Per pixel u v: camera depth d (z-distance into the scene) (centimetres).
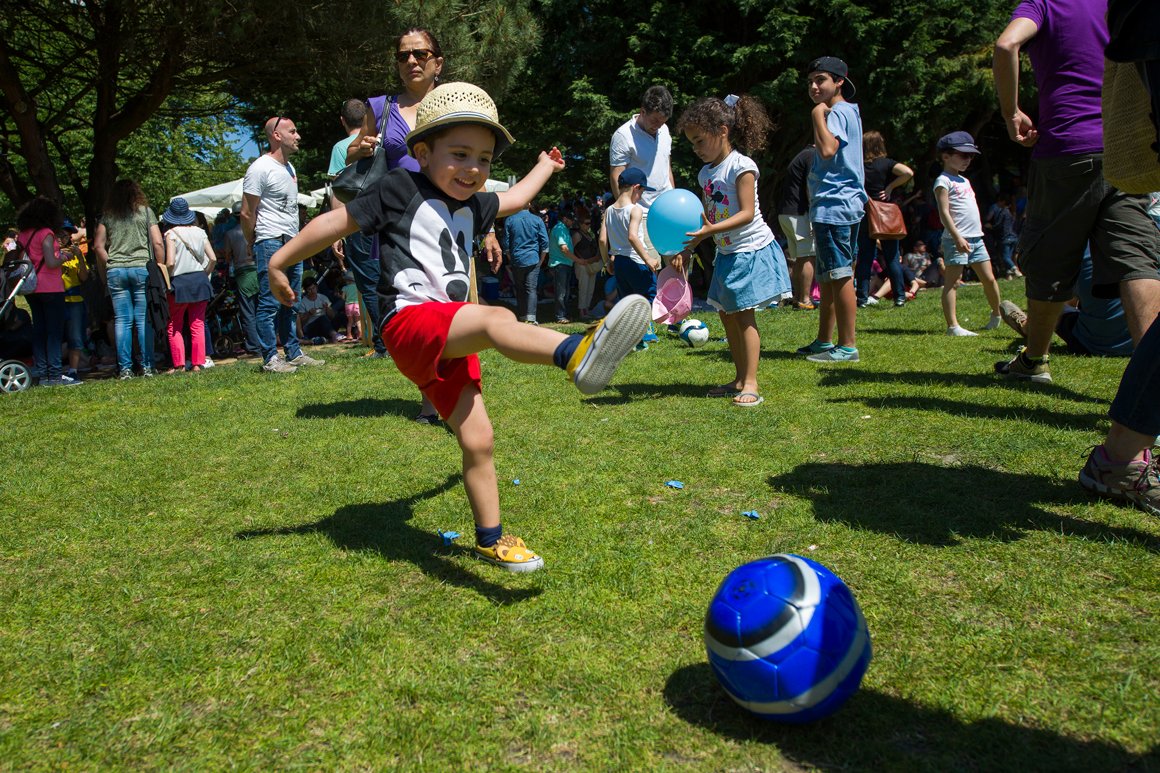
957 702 219
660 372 695
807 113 1572
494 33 1389
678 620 270
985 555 303
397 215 321
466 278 329
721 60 1550
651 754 206
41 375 951
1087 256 615
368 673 247
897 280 1164
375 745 214
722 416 523
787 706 203
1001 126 2439
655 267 812
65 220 1073
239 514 391
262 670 252
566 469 432
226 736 221
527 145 1917
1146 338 331
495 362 777
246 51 1246
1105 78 338
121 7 1141
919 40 1583
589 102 1599
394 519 374
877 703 221
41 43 1360
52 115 1538
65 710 236
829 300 716
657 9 1557
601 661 248
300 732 221
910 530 328
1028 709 215
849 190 656
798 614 205
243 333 1209
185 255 947
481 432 314
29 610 298
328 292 1464
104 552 350
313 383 724
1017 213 1925
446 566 321
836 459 425
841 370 653
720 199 554
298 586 308
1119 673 229
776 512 358
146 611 293
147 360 954
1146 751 198
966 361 669
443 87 318
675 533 340
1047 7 451
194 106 1916
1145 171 323
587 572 307
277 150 810
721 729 214
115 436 550
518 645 259
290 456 486
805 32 1494
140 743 219
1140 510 337
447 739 215
